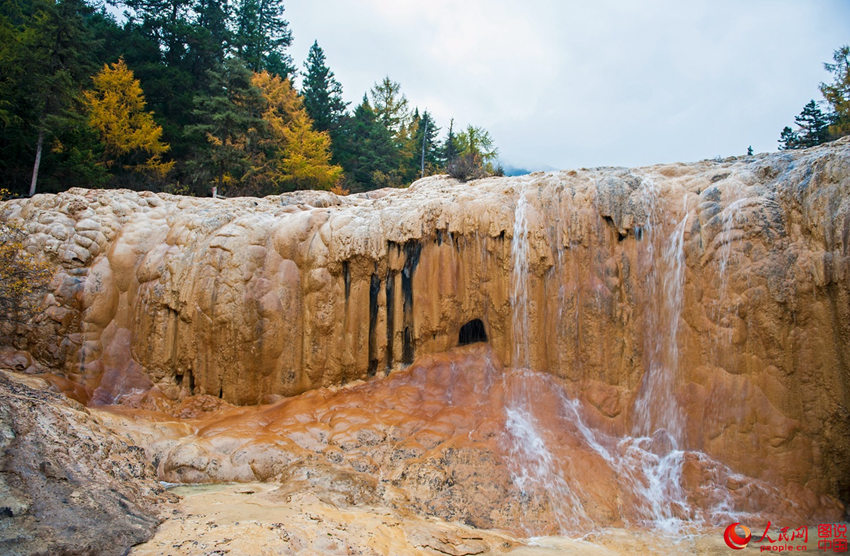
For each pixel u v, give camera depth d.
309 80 49.78
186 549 6.34
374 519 8.17
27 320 12.31
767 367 10.05
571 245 11.80
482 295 12.59
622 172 12.59
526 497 9.43
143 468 8.95
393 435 10.77
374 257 12.78
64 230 13.21
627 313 11.27
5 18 24.48
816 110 38.75
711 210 10.89
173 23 38.91
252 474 9.80
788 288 9.90
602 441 10.69
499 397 11.48
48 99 23.11
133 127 31.97
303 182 34.88
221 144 28.48
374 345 12.86
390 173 46.12
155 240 13.83
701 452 10.20
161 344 12.91
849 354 9.30
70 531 6.25
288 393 12.53
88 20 40.03
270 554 6.45
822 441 9.61
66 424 8.41
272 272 12.91
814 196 9.88
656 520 9.28
